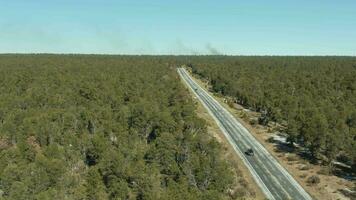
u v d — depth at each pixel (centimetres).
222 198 10625
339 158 15700
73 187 11419
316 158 15425
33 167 11531
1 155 12681
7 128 15562
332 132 15625
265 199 11219
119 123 16662
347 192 12644
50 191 10462
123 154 12800
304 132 16012
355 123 19125
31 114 18050
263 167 14488
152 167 11981
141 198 10356
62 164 12062
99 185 10962
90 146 13788
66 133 15450
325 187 12988
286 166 14700
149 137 16712
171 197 9694
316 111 19938
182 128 16112
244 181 12912
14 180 11138
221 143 16525
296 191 12650
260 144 17088
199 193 10238
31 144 14738
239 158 15225
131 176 11050
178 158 13050
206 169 11494
